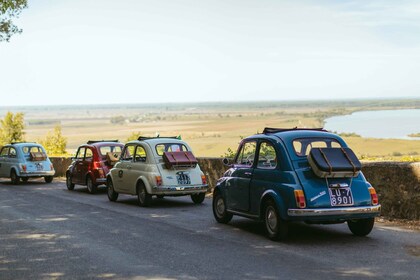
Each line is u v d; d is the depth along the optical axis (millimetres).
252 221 12078
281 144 9734
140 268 7617
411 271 7160
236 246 9086
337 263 7680
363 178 9578
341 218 9094
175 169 14852
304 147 9766
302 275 7043
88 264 7941
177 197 17594
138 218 12727
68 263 8039
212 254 8461
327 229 10719
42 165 25234
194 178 15055
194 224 11656
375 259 7898
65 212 14039
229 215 11617
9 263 8109
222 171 17953
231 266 7625
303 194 9023
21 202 16672
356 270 7246
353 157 9328
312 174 9242
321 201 9031
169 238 9938
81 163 20453
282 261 7879
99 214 13555
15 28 32281
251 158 10688
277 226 9375
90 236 10305
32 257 8492
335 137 10047
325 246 8945
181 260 8070
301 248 8812
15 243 9680
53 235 10477
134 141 15961
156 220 12344
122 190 16094
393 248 8695
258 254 8406
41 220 12570
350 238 9648
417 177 11273
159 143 15281
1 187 23250
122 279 7035
